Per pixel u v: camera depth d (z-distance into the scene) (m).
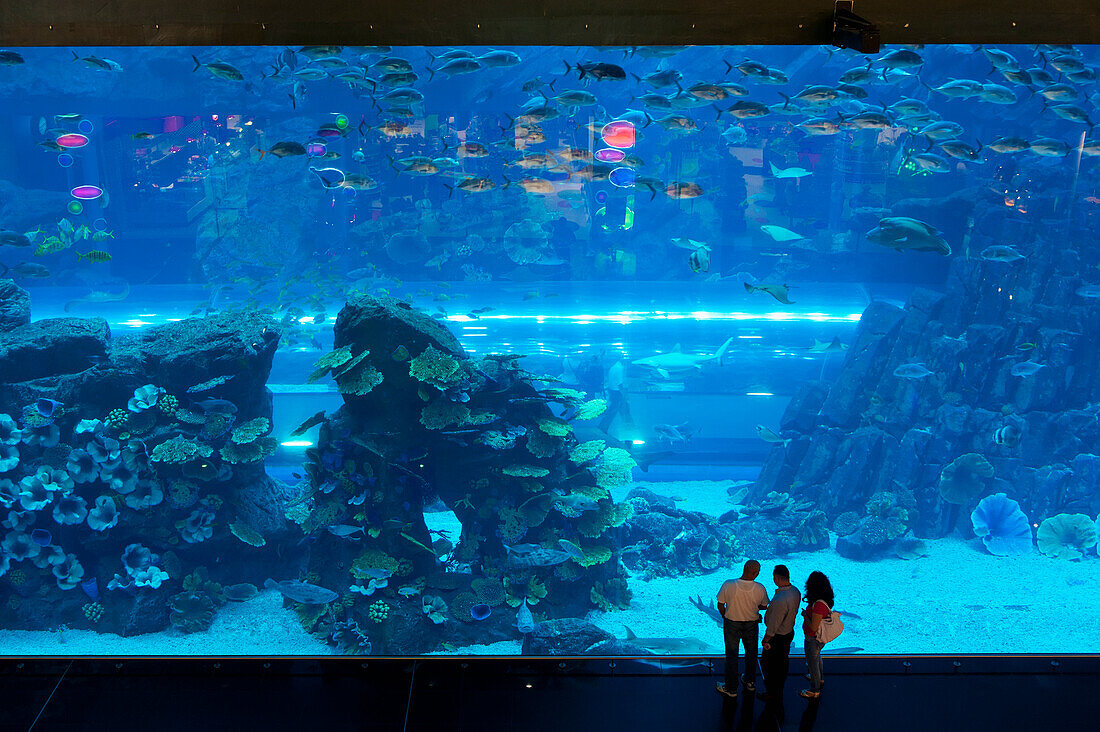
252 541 6.81
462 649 6.05
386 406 6.52
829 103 7.22
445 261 9.99
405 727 4.23
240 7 4.86
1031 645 6.21
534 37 4.92
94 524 6.54
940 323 9.12
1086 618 6.61
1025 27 4.81
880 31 4.88
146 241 10.08
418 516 6.53
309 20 4.88
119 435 6.69
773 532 8.36
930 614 6.70
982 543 8.42
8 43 4.83
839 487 8.83
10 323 7.13
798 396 9.48
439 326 6.91
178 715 4.31
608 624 6.27
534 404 6.85
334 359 6.27
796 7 4.85
